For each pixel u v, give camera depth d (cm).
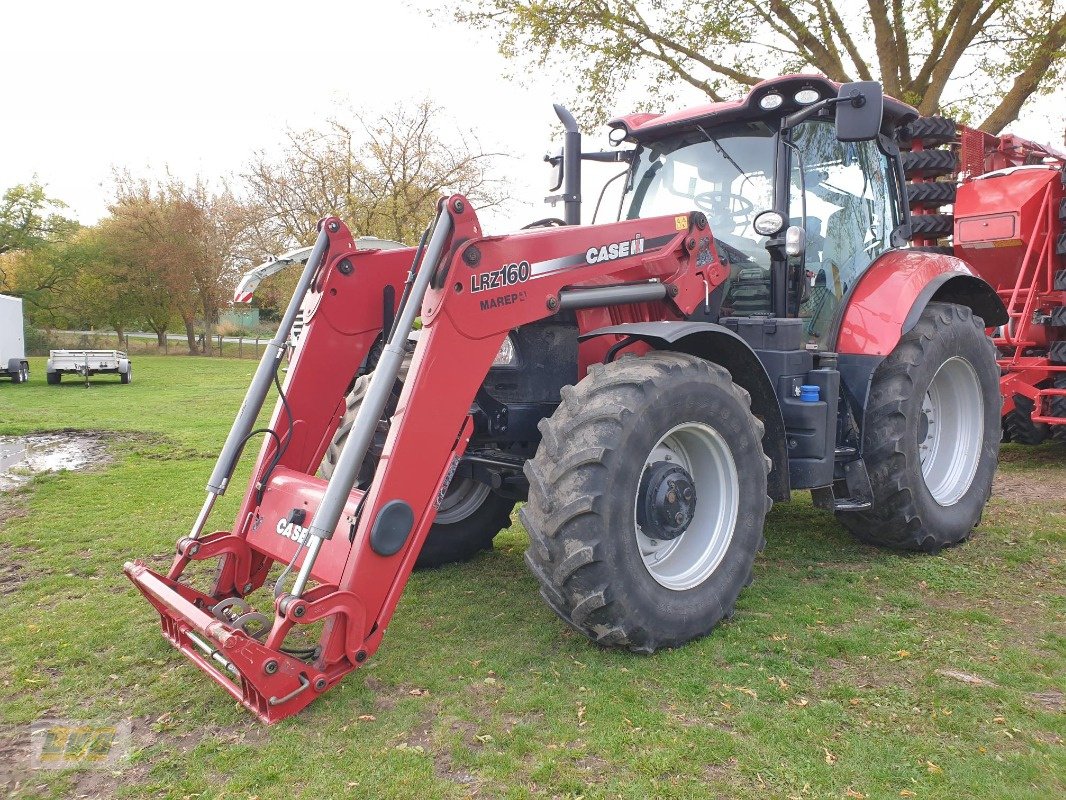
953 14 1212
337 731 260
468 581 416
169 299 3925
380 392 283
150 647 329
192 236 3778
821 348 436
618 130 460
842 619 350
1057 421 680
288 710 266
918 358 424
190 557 327
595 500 291
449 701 279
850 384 423
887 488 423
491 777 233
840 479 429
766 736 253
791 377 387
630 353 358
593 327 367
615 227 349
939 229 762
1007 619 350
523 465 333
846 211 452
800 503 569
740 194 421
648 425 305
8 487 669
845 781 230
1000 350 744
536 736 255
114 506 589
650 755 242
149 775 240
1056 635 330
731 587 338
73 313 4103
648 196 457
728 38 1318
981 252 732
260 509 339
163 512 569
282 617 265
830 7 1280
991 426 483
